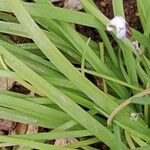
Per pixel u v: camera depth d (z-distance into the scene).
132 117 0.23
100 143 0.26
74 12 0.24
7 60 0.23
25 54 0.25
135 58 0.25
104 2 0.29
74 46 0.25
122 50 0.24
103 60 0.25
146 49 0.26
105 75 0.24
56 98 0.23
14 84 0.28
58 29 0.25
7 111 0.24
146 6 0.24
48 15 0.23
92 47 0.26
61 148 0.23
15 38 0.29
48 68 0.25
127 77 0.25
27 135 0.23
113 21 0.18
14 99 0.23
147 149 0.21
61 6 0.29
